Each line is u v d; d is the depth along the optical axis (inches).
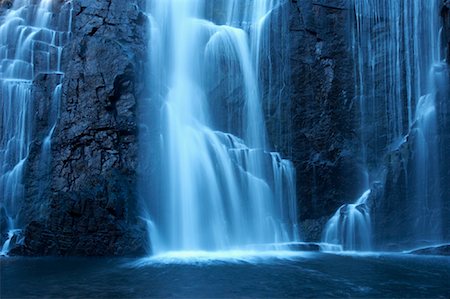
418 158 883.4
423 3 960.9
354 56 1000.2
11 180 868.6
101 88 843.4
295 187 925.8
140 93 864.9
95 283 532.1
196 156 871.1
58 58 932.6
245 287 518.0
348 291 506.3
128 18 927.0
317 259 713.0
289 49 989.8
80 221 742.5
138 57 896.9
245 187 882.8
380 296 486.6
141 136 845.2
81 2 927.7
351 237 860.0
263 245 820.6
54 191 824.3
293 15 1002.7
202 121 938.1
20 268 622.5
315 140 962.7
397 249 836.6
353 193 948.6
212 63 972.6
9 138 887.1
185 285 524.4
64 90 858.1
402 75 971.9
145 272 593.9
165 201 832.3
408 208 869.2
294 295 487.2
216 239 832.9
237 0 1047.6
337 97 986.1
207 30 983.6
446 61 916.6
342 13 1011.3
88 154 827.4
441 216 856.9
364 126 978.7
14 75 936.3
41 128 877.2
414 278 573.3
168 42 964.6
